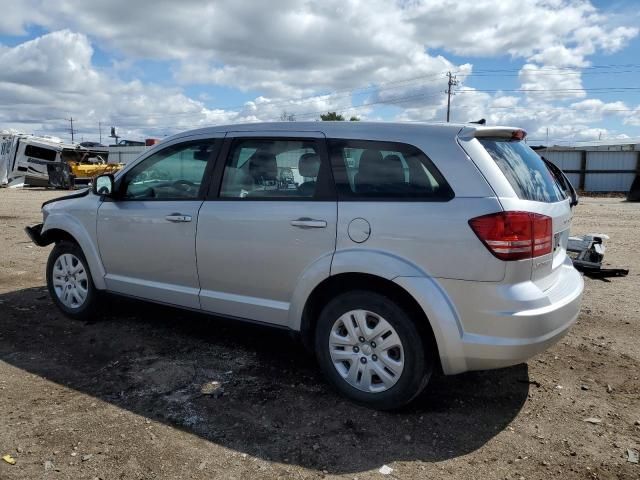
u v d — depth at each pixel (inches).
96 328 203.2
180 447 124.8
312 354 180.5
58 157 1204.5
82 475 113.7
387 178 140.0
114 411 140.8
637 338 196.9
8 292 252.2
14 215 592.7
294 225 149.0
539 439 130.9
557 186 160.9
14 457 119.3
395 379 138.1
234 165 166.7
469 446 127.5
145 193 187.3
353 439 129.4
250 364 171.8
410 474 116.3
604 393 154.6
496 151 138.3
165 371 165.6
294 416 139.6
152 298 186.2
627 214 677.3
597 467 119.7
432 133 137.6
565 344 191.0
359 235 139.3
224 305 167.5
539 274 132.4
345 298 143.8
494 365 128.7
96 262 199.0
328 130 151.6
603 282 282.2
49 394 149.8
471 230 126.3
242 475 115.1
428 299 130.0
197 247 169.3
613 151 1309.1
